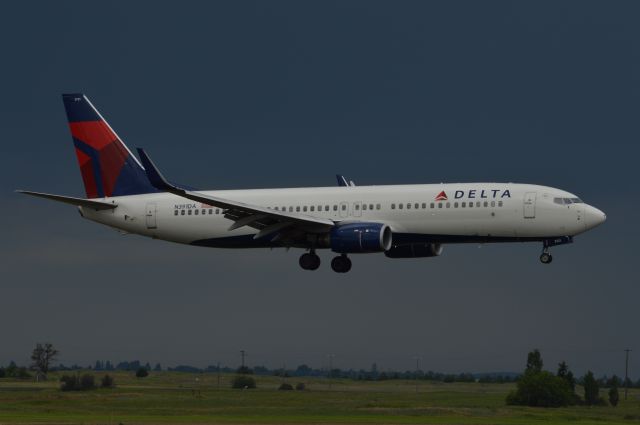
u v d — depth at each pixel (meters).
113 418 157.50
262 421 152.25
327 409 184.00
